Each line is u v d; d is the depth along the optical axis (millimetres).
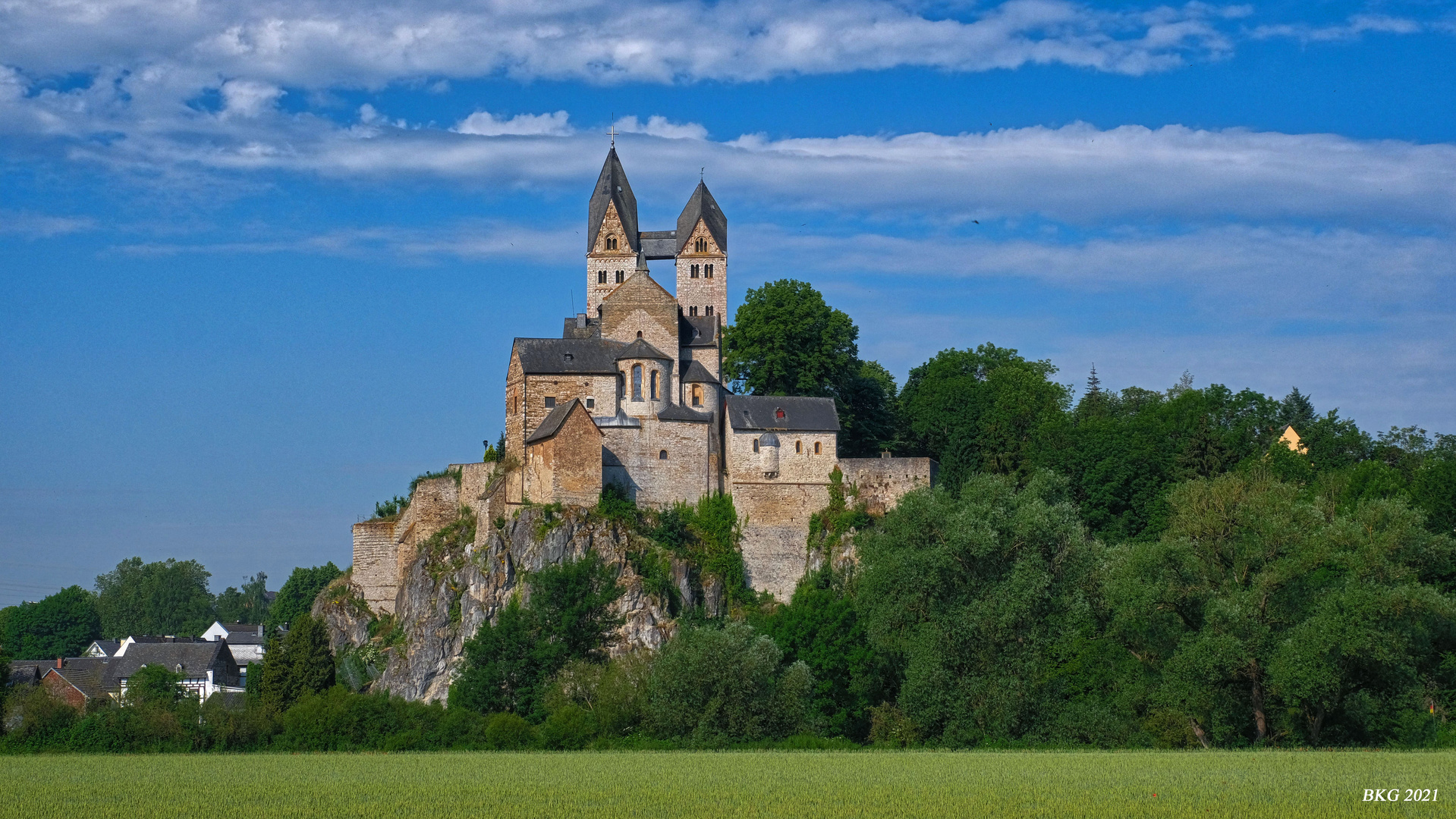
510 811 57656
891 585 92938
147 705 93750
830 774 69375
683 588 117312
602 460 121750
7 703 93938
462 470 127250
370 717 92375
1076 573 91562
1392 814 54906
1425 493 115812
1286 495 93188
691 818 55688
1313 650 82875
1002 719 86438
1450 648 89875
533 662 101688
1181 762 73000
